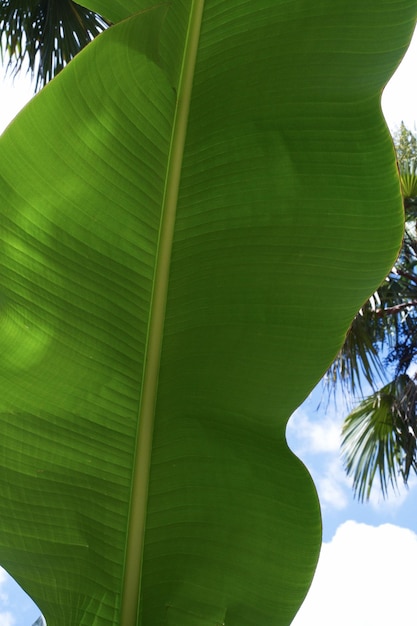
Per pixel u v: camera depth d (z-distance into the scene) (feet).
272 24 4.02
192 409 4.17
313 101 4.08
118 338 4.04
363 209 4.02
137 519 4.14
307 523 4.11
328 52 4.04
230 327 4.08
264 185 4.04
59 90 3.81
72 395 4.06
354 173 4.05
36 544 4.08
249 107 4.05
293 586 4.09
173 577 4.15
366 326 21.07
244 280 4.07
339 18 4.03
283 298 4.07
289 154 4.05
